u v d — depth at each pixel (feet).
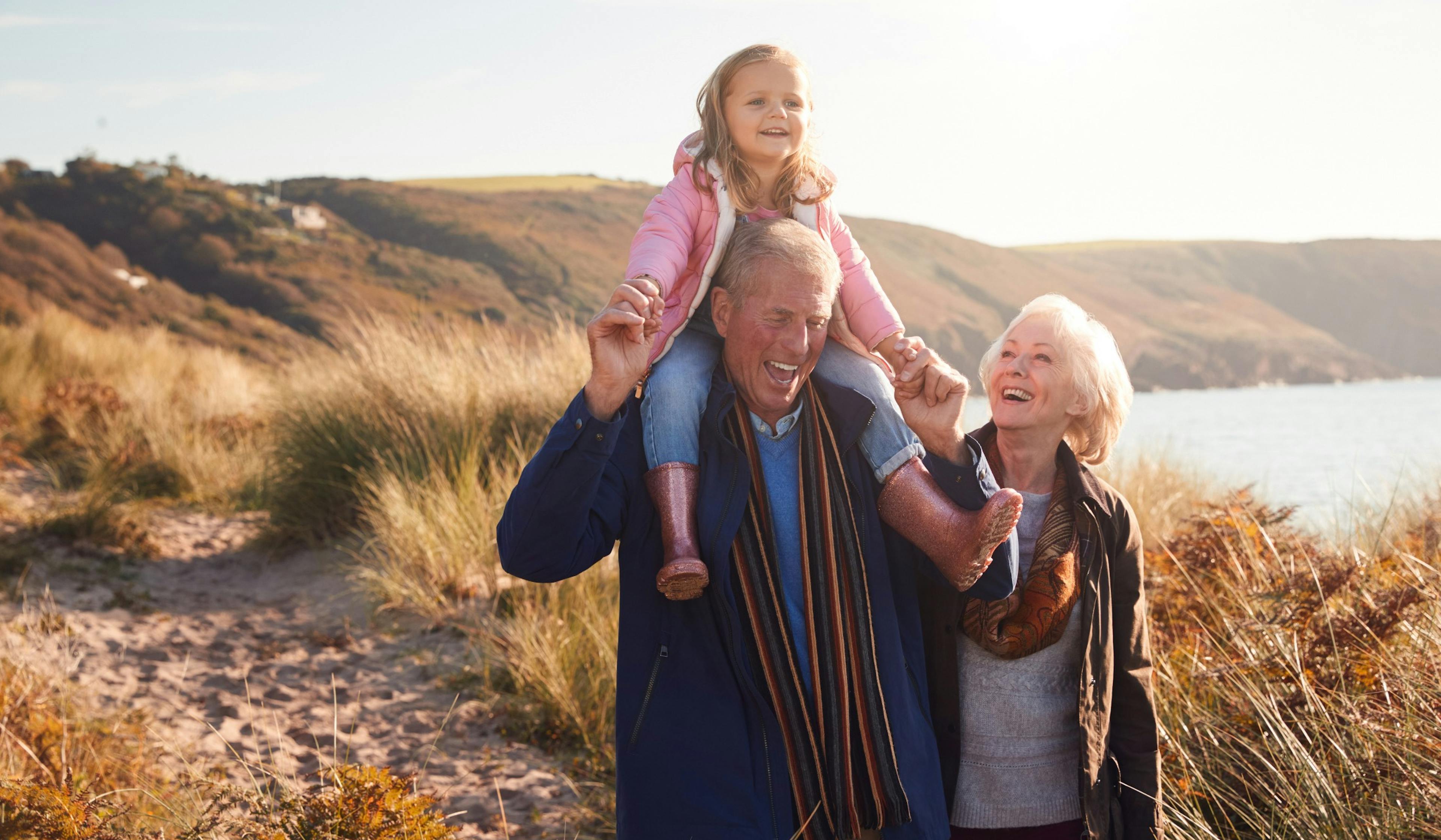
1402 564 11.55
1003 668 7.04
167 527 24.99
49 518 22.97
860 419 6.42
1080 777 6.73
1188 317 517.14
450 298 231.71
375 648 17.76
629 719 6.02
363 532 22.45
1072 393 7.26
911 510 6.33
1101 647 6.97
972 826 6.97
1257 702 9.27
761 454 6.37
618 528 6.23
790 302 5.98
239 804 9.69
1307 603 10.43
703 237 6.57
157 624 18.33
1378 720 8.85
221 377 43.55
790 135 6.55
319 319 186.80
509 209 358.43
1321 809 8.16
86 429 32.83
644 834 5.85
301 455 24.49
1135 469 26.30
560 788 12.96
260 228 239.71
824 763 5.97
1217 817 9.25
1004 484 7.51
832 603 6.10
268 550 23.13
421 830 8.06
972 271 474.49
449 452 23.30
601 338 5.50
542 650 15.75
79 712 13.16
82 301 163.84
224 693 15.46
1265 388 446.60
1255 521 12.66
